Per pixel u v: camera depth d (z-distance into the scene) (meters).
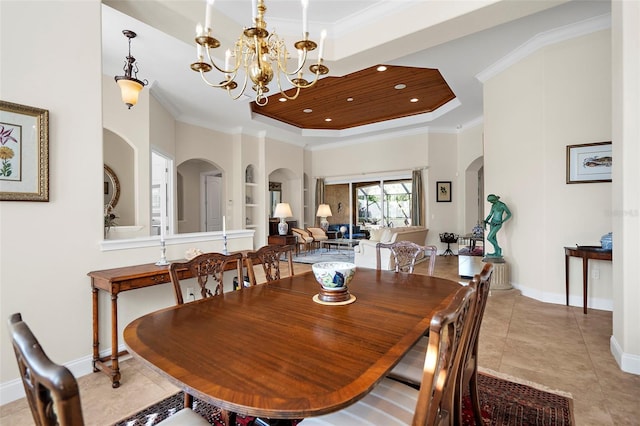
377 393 1.26
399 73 4.96
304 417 0.79
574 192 3.63
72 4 2.26
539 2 2.50
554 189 3.76
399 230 6.46
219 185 9.12
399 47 3.17
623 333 2.27
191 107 5.74
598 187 3.50
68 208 2.26
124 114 4.31
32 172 2.07
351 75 5.00
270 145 8.00
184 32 2.90
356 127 8.22
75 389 0.57
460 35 2.97
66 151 2.24
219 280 2.05
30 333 0.70
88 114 2.34
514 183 4.24
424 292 1.90
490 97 4.64
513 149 4.24
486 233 4.86
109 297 2.51
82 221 2.33
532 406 1.87
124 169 5.50
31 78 2.07
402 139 8.09
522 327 3.07
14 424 1.79
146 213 4.52
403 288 2.00
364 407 1.18
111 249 2.51
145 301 2.79
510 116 4.27
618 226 2.33
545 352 2.55
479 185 8.38
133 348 1.14
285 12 3.09
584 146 3.55
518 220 4.20
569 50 3.61
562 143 3.69
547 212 3.81
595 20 3.39
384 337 1.23
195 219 8.62
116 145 5.41
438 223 7.73
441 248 7.72
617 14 2.30
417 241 6.97
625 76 2.19
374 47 3.16
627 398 1.92
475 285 1.17
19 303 2.05
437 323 0.79
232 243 3.63
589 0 3.06
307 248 9.05
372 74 4.98
